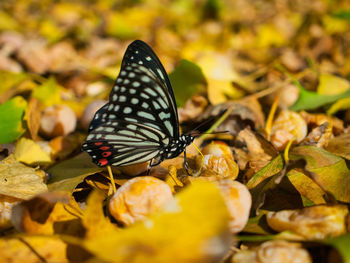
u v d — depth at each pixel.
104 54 0.75
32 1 1.08
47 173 0.37
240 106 0.42
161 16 1.01
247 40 0.85
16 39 0.70
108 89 0.47
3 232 0.34
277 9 1.08
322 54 0.70
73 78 0.55
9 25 0.83
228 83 0.47
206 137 0.41
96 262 0.30
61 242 0.32
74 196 0.36
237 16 1.04
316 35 0.79
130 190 0.33
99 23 0.87
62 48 0.72
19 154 0.39
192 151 0.39
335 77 0.46
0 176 0.36
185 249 0.29
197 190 0.31
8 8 1.01
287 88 0.45
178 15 1.03
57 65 0.62
